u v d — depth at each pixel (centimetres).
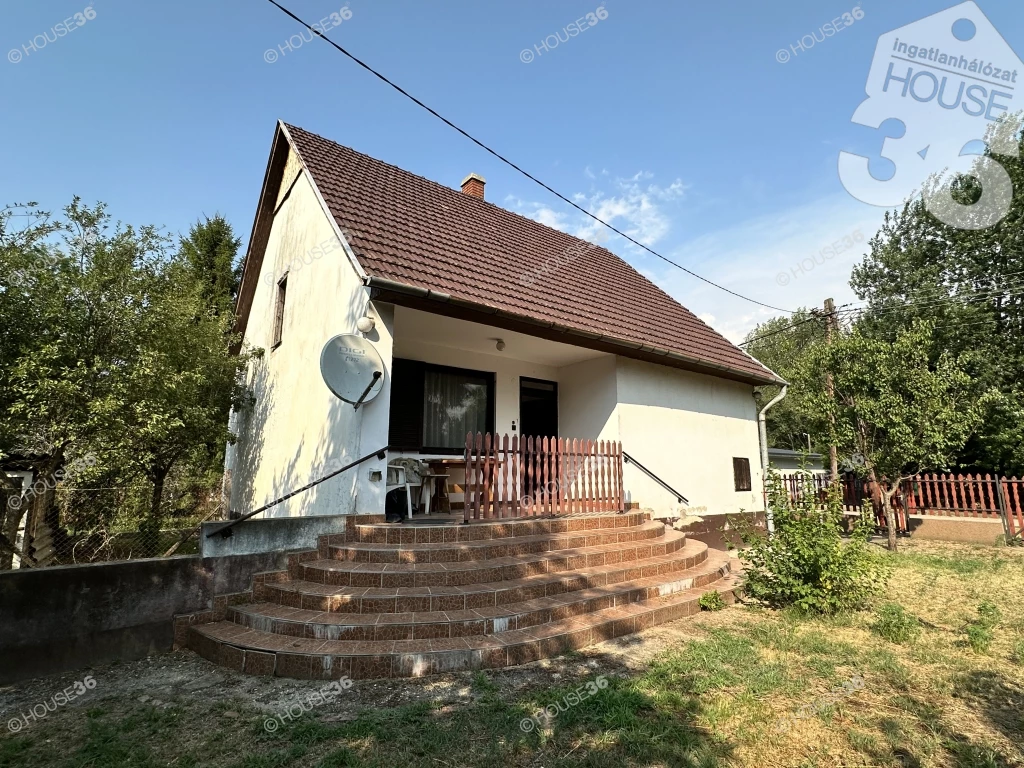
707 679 414
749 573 680
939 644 503
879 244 1964
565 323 827
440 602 505
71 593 457
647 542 767
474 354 974
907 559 973
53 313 676
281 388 941
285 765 303
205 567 521
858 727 344
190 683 423
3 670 423
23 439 703
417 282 679
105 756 315
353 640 460
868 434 1189
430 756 311
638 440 977
